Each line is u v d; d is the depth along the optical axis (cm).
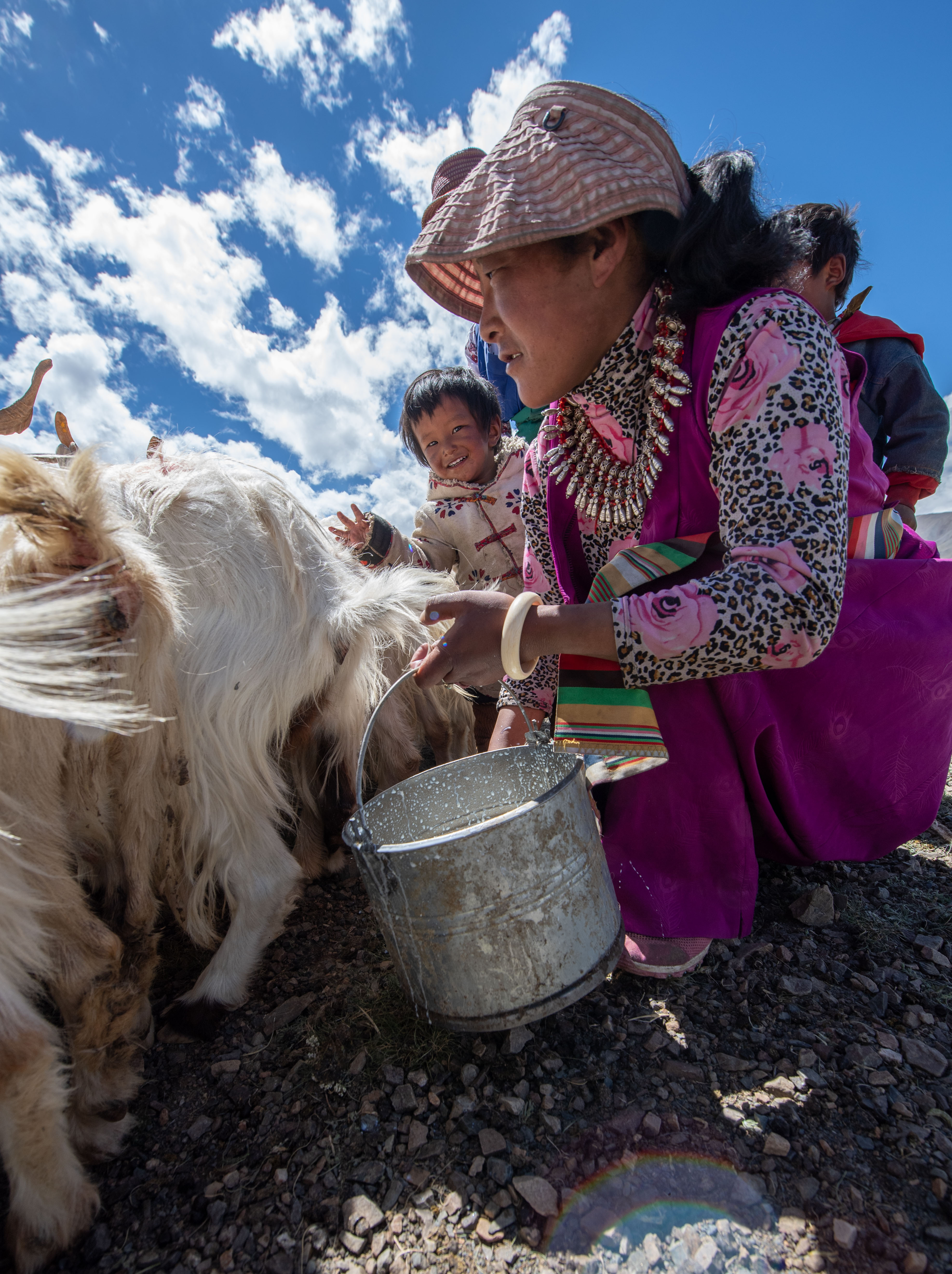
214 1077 168
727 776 169
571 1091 149
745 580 125
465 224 135
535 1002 141
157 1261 129
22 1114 123
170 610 161
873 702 178
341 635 219
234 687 190
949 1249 115
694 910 173
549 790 142
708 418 143
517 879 136
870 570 173
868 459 180
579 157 127
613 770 163
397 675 256
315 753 252
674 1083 149
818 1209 122
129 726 154
